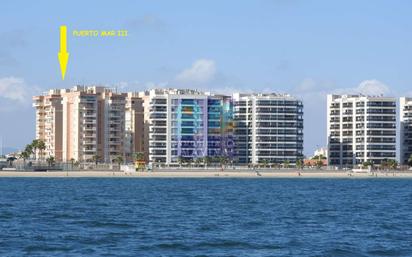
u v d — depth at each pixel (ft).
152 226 546.26
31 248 417.08
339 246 432.25
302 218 634.02
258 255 399.85
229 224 568.00
